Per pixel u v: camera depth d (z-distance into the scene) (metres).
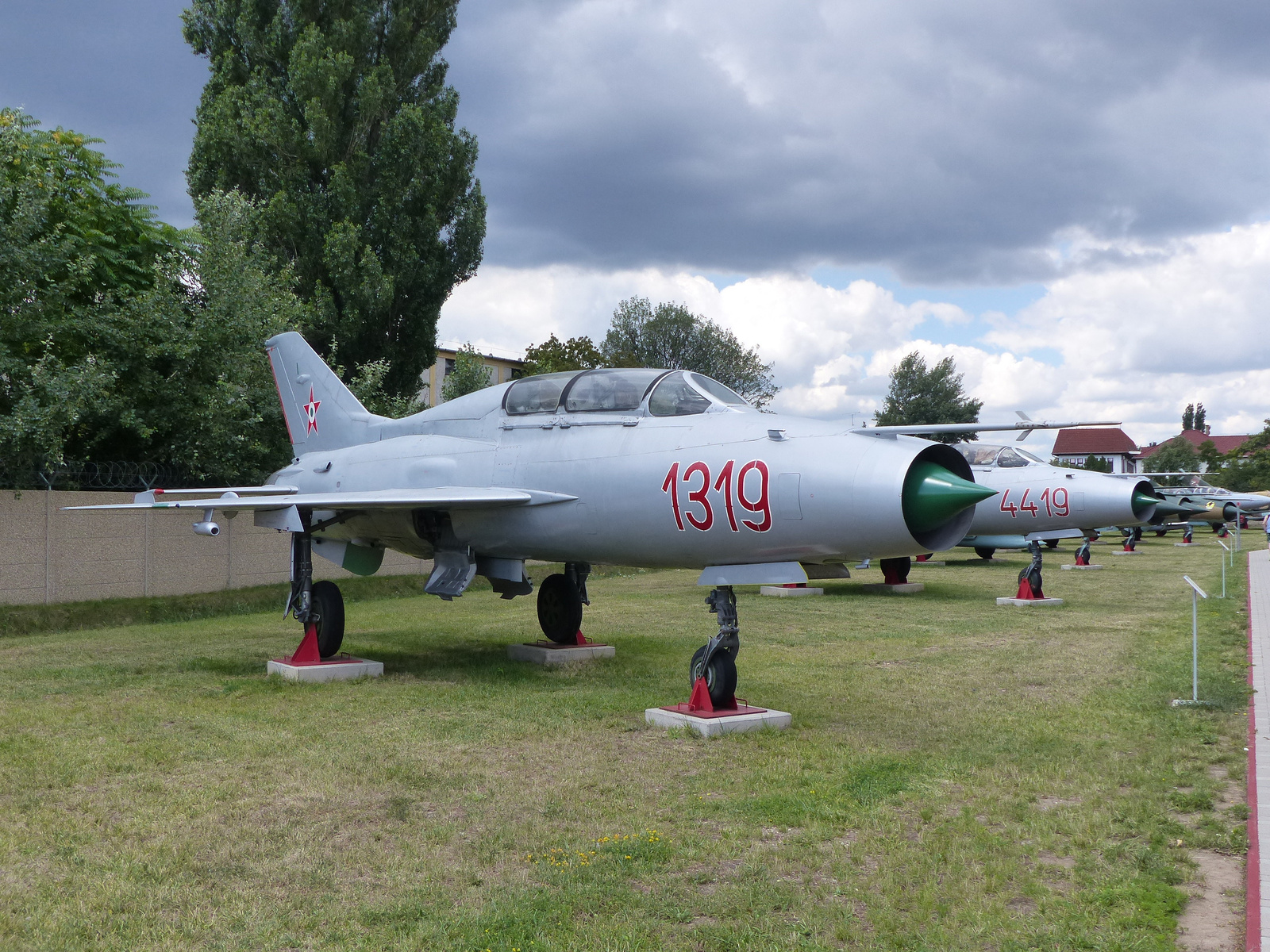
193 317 18.47
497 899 4.11
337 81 26.78
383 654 11.45
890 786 5.79
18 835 4.88
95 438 17.41
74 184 18.66
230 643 12.70
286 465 20.09
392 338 28.77
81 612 14.77
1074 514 21.41
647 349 66.31
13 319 15.68
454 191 28.73
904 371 72.69
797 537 7.34
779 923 3.89
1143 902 4.09
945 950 3.67
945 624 13.95
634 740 7.01
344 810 5.34
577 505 8.93
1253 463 60.75
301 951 3.63
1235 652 11.12
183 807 5.36
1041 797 5.68
